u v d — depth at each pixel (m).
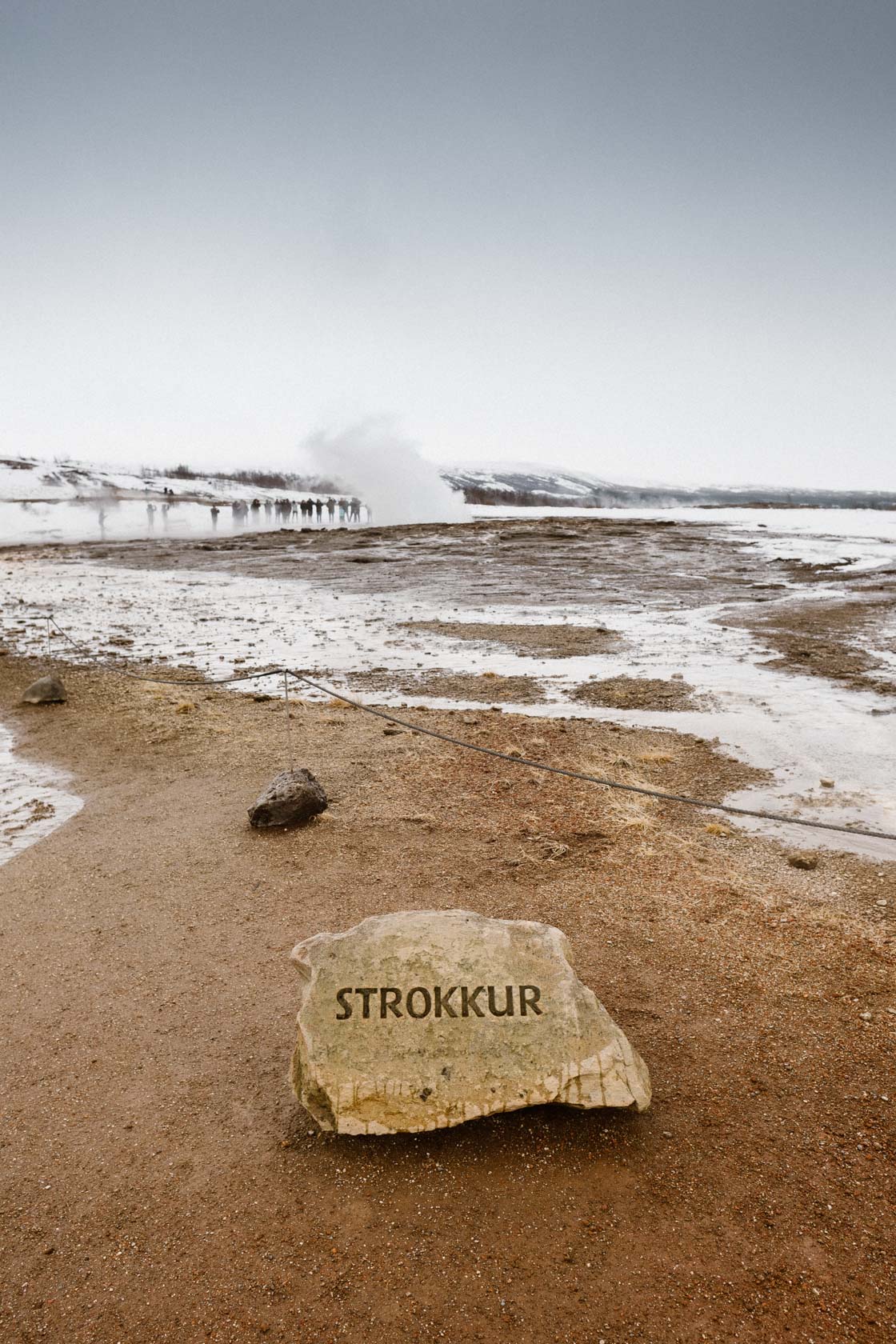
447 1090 3.01
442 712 9.70
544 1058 3.06
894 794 6.93
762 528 40.22
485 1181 2.93
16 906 5.30
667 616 16.83
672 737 8.66
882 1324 2.38
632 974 4.28
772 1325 2.39
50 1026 4.00
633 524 42.94
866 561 26.17
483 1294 2.50
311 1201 2.88
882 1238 2.67
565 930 4.74
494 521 46.22
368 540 35.03
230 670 12.45
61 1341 2.41
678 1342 2.34
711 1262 2.59
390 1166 3.02
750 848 5.94
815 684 10.96
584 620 16.48
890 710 9.60
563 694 10.66
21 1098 3.49
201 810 6.90
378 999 3.18
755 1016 3.89
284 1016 4.02
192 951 4.66
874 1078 3.43
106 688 11.48
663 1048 3.66
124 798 7.27
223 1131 3.25
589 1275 2.56
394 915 3.51
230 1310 2.49
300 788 6.48
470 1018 3.13
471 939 3.34
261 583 23.16
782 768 7.64
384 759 8.01
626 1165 2.99
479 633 15.21
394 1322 2.43
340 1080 3.03
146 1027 3.96
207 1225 2.80
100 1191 2.97
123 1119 3.34
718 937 4.65
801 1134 3.13
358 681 11.59
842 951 4.46
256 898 5.30
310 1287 2.55
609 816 6.51
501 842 6.05
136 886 5.54
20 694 11.33
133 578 24.83
